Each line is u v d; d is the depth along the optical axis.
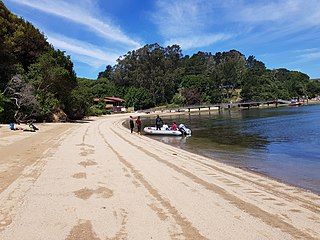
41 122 49.09
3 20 52.91
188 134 37.78
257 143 29.16
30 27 58.41
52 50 57.66
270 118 65.12
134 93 126.56
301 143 28.12
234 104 125.31
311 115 69.38
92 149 21.55
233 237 7.65
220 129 45.00
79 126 45.09
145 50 155.00
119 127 49.00
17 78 45.03
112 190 11.57
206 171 15.54
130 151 21.52
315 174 16.05
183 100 135.75
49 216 8.91
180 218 8.87
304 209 9.87
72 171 14.40
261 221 8.70
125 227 8.23
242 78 157.00
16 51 54.31
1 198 10.35
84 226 8.27
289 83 165.12
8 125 37.69
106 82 140.50
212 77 154.88
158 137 35.84
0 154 18.45
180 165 16.88
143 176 13.86
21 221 8.54
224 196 11.07
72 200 10.31
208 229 8.12
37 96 48.09
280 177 15.37
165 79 142.38
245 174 15.33
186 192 11.48
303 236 7.74
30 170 14.38
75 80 61.25
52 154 18.78
